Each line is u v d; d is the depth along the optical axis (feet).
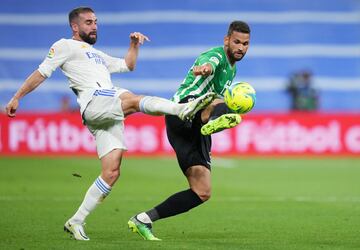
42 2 428.15
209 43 420.36
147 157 276.41
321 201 157.17
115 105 95.30
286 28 425.28
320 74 409.28
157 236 106.11
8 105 95.40
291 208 144.15
